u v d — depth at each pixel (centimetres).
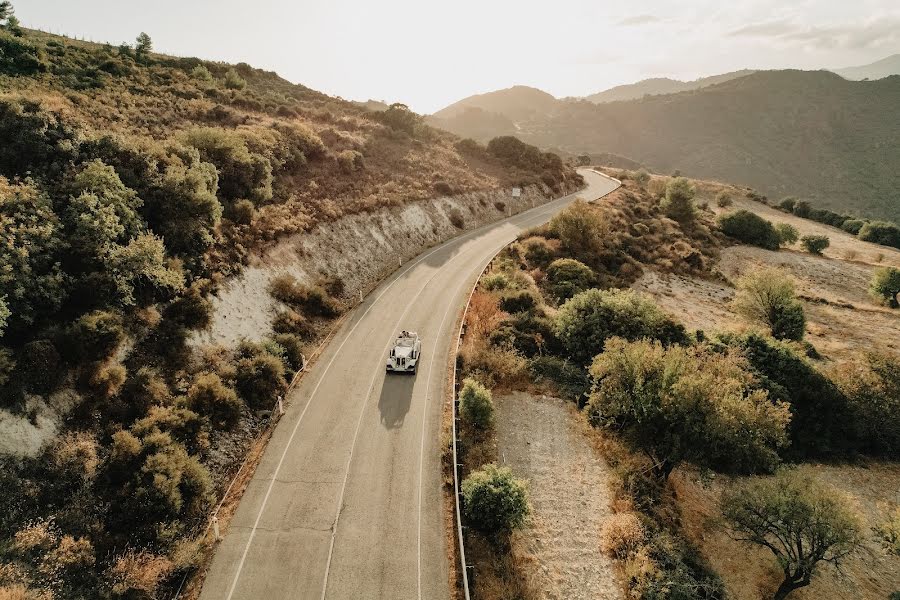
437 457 2366
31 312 1994
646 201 8781
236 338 2764
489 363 3152
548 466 2572
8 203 2158
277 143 4953
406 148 7562
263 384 2570
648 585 1911
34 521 1598
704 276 5981
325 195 4772
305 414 2595
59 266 2148
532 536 2148
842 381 3222
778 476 2466
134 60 6619
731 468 2741
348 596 1723
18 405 1752
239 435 2331
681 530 2298
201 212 2995
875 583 2244
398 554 1883
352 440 2438
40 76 4534
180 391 2270
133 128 4141
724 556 2239
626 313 3494
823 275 6538
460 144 9056
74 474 1756
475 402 2578
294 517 2011
